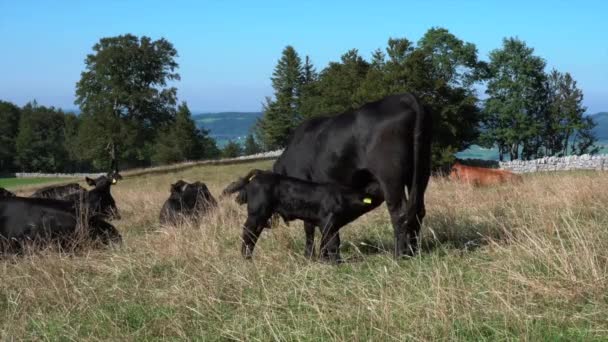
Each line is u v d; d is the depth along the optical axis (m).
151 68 69.25
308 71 103.56
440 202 11.05
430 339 4.66
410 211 6.97
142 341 5.30
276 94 104.44
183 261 7.57
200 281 6.42
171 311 5.88
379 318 4.99
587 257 5.59
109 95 66.75
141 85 69.56
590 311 4.86
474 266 6.32
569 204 8.95
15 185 63.69
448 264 6.55
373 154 7.23
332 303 5.61
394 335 4.76
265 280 6.52
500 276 5.82
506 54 68.25
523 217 8.59
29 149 114.38
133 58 68.06
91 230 9.22
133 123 67.19
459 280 5.73
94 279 7.27
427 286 5.72
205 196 12.82
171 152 98.62
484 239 7.43
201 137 104.12
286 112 103.25
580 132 73.69
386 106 7.26
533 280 5.44
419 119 7.01
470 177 18.91
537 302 5.18
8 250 8.88
